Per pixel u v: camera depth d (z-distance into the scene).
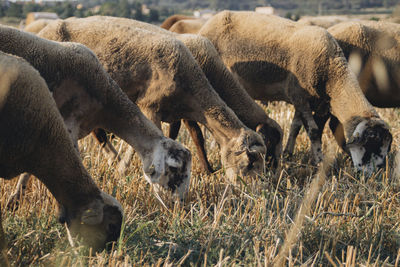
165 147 4.81
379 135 6.46
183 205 4.88
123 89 5.82
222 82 6.40
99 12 45.69
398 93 8.00
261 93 7.66
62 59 4.44
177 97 5.73
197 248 3.98
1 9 42.88
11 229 3.92
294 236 3.49
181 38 6.43
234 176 5.76
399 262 3.91
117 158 6.08
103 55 5.76
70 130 4.52
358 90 6.86
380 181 6.02
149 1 93.19
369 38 7.79
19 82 3.02
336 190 5.24
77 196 3.52
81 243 3.61
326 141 7.80
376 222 4.39
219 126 5.79
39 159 3.28
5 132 3.06
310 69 6.96
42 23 12.80
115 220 3.68
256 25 7.49
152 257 3.60
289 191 5.21
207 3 83.31
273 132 6.54
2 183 4.97
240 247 3.93
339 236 4.15
